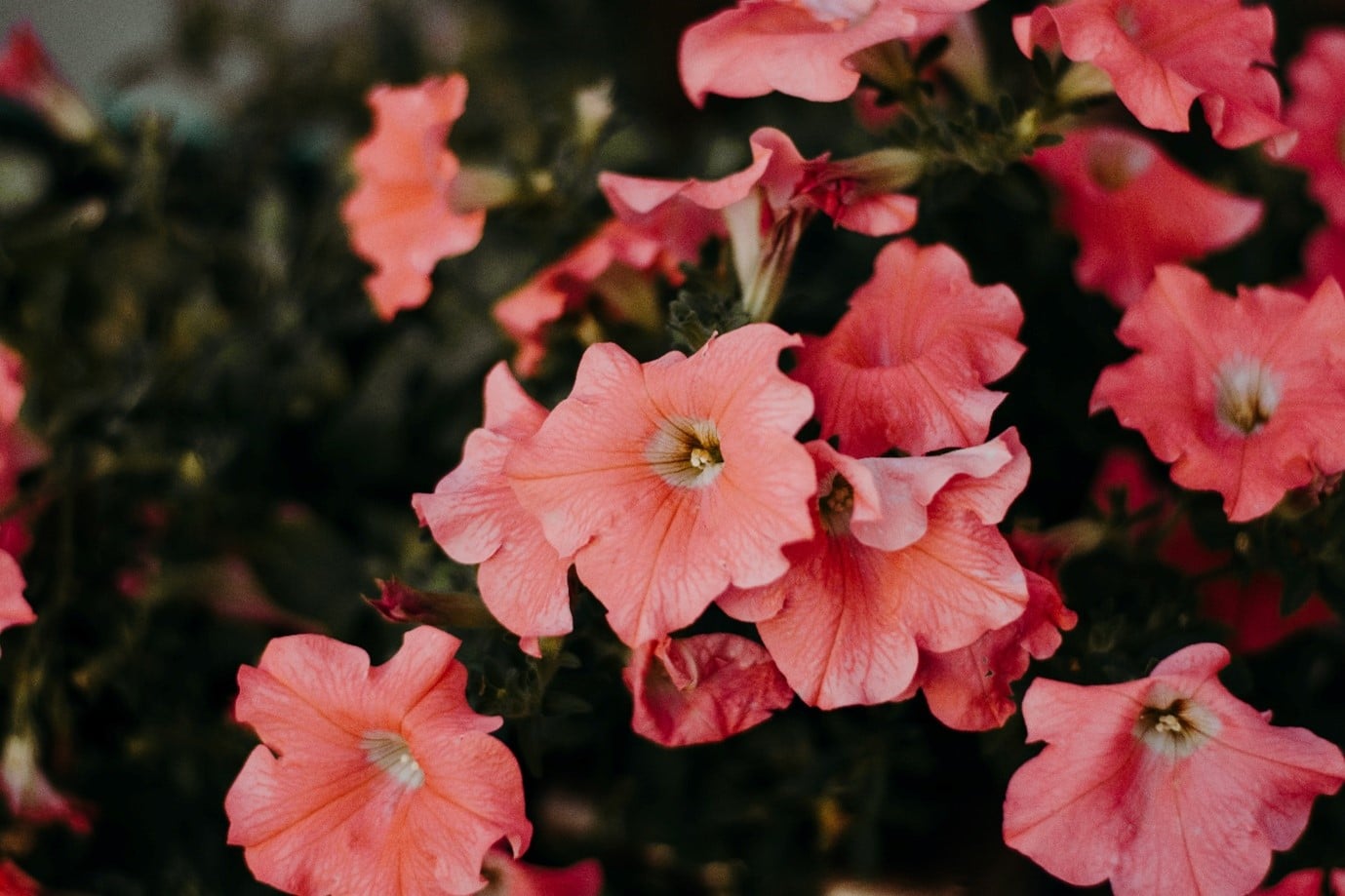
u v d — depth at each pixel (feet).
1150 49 1.42
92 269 1.90
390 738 1.35
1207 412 1.40
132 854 1.70
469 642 1.44
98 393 1.80
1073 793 1.27
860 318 1.41
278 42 2.40
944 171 1.52
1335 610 1.44
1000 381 1.62
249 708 1.33
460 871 1.26
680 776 1.60
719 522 1.21
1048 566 1.46
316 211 2.04
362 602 1.74
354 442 1.86
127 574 1.73
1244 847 1.28
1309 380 1.36
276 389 1.86
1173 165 1.66
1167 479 1.58
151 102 2.34
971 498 1.26
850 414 1.31
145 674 1.73
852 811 1.61
